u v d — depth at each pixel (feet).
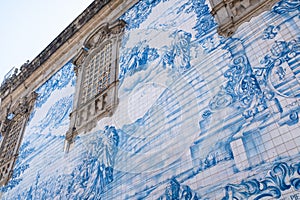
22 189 25.80
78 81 28.68
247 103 13.74
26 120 34.60
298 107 11.90
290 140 11.39
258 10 16.58
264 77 13.85
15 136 34.45
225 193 12.06
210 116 14.87
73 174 21.07
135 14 27.27
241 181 11.87
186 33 20.02
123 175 17.08
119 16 29.53
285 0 15.69
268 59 14.23
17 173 28.43
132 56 23.52
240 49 15.85
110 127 20.61
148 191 15.06
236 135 13.23
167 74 19.15
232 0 18.51
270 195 10.78
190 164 14.15
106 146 19.81
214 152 13.56
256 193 11.18
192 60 18.11
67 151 23.39
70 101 27.78
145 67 21.38
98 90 24.91
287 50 13.74
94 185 18.61
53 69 36.29
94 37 30.96
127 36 26.05
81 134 23.13
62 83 32.12
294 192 10.27
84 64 29.68
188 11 21.45
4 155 33.71
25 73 41.91
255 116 13.08
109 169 18.31
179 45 19.81
